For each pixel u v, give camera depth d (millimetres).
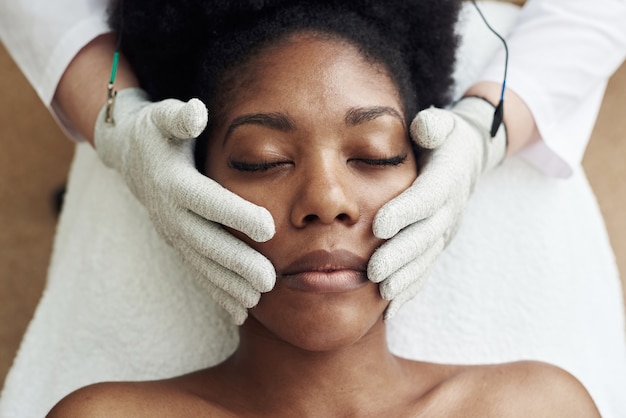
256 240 839
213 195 870
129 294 1145
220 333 1135
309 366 940
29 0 1128
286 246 858
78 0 1139
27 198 1732
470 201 1191
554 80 1172
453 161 957
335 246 846
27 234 1711
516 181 1202
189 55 1016
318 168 850
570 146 1204
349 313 856
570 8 1196
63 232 1277
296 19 908
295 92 866
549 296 1168
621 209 1696
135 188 1028
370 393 958
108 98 1060
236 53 910
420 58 1019
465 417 974
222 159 912
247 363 978
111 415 931
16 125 1767
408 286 928
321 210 834
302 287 849
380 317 956
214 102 924
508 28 1242
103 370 1129
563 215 1210
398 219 854
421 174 928
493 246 1177
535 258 1177
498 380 1015
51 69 1133
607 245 1241
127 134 1023
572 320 1172
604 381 1180
